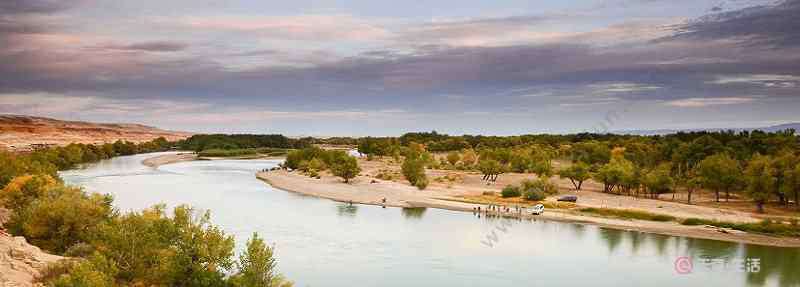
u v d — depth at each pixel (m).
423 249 99.62
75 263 59.97
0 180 130.00
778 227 116.88
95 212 80.75
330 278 82.12
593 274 86.12
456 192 178.12
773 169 151.38
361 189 184.38
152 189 182.00
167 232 61.00
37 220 77.50
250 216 129.62
